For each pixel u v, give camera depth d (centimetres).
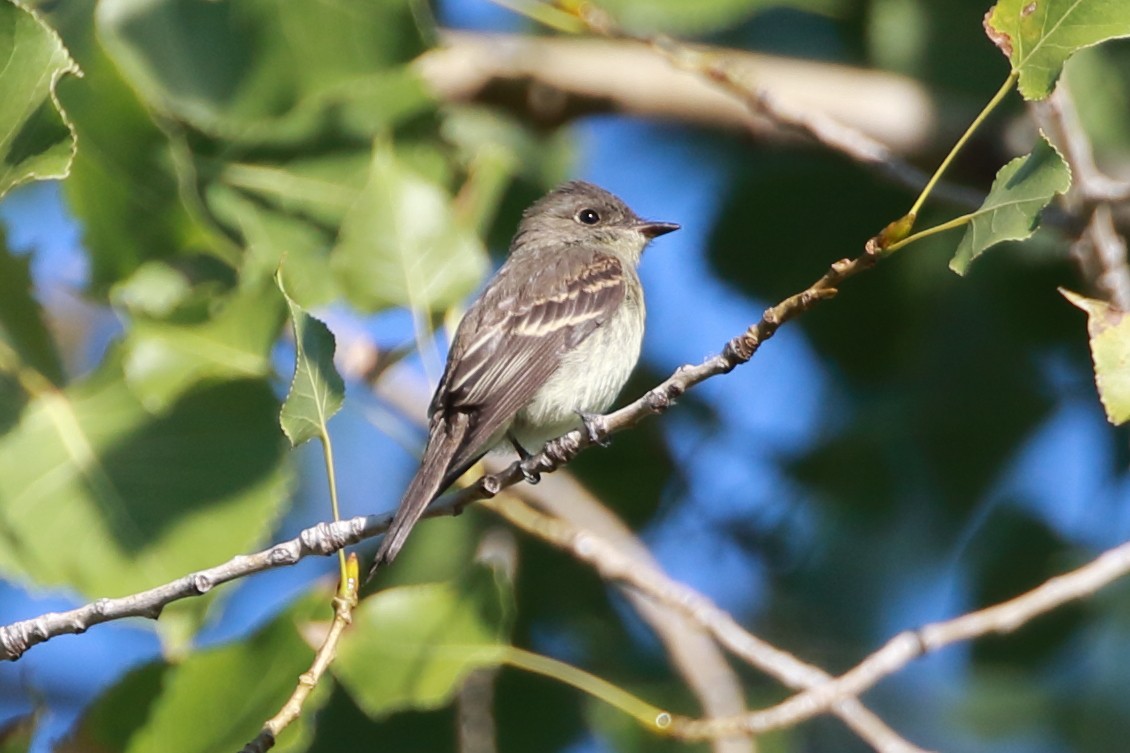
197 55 1045
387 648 923
